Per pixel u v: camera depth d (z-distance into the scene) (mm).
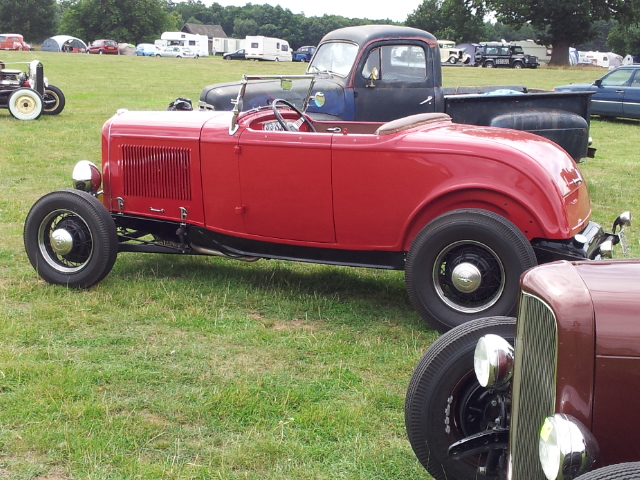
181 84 27094
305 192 4844
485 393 2818
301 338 4492
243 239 5180
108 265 5180
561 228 4297
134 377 3881
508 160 4363
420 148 4516
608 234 4938
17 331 4418
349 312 5008
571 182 4562
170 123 5305
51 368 3938
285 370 4047
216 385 3830
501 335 2811
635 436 2072
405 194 4594
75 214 5184
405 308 5141
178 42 69812
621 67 18328
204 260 6113
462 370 2783
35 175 9312
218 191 5133
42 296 5074
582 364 2074
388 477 3057
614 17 54750
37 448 3174
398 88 8539
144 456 3156
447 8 68250
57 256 5344
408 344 4461
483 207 4469
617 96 18156
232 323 4711
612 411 2068
